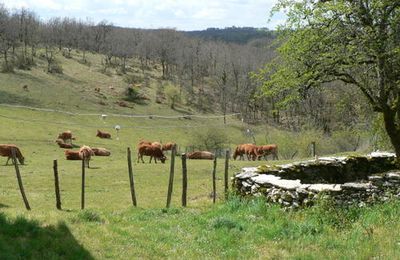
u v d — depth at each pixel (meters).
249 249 12.17
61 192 29.09
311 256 11.23
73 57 178.12
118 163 50.53
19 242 11.27
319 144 64.75
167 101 138.75
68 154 51.94
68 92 121.62
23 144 64.25
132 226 14.80
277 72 22.20
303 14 20.88
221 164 48.00
